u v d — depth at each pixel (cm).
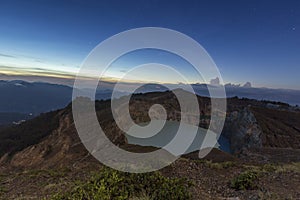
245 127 6084
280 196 881
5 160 8106
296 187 1010
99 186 720
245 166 1400
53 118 10125
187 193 752
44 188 1098
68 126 7931
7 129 10581
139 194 701
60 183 1131
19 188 1157
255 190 962
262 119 7006
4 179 1369
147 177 755
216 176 1174
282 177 1147
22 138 9288
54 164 5931
